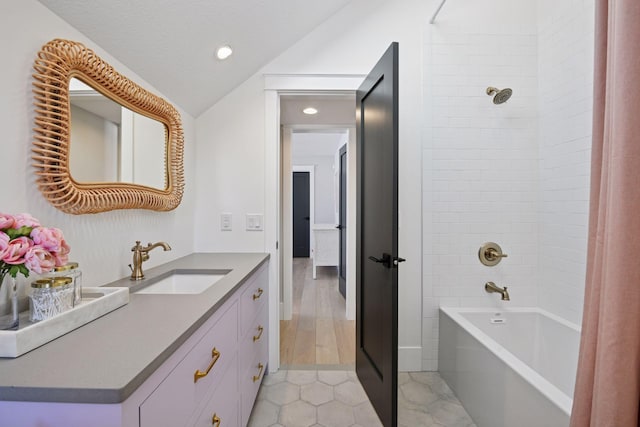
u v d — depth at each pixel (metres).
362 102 2.00
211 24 1.45
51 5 0.93
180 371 0.77
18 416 0.55
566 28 1.94
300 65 2.08
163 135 1.62
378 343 1.69
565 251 1.96
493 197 2.16
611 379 0.85
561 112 1.98
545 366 2.03
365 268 1.95
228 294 1.12
